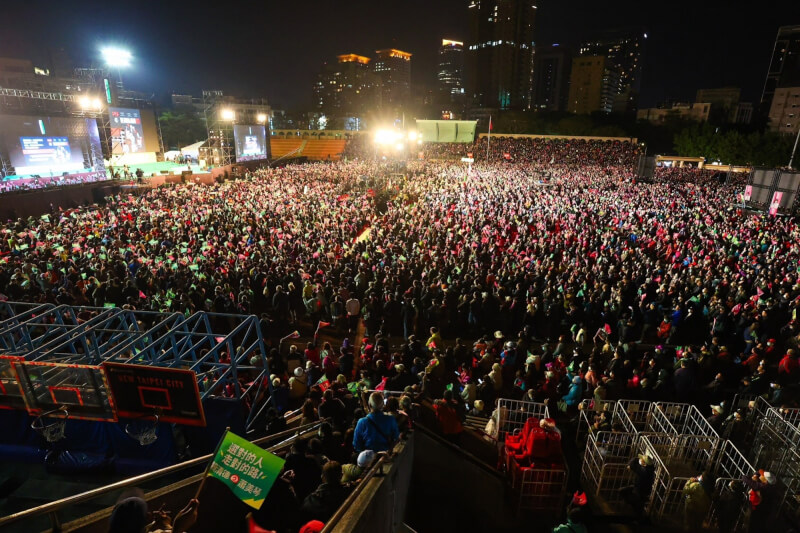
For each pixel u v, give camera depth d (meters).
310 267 17.36
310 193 36.53
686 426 8.80
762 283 15.52
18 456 7.14
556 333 14.76
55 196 30.98
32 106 41.16
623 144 77.62
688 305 14.73
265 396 9.59
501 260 18.34
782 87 125.44
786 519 6.81
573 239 22.08
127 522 2.82
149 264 17.09
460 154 78.25
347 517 4.25
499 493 7.24
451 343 14.59
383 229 25.41
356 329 15.82
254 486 3.61
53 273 15.83
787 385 9.80
